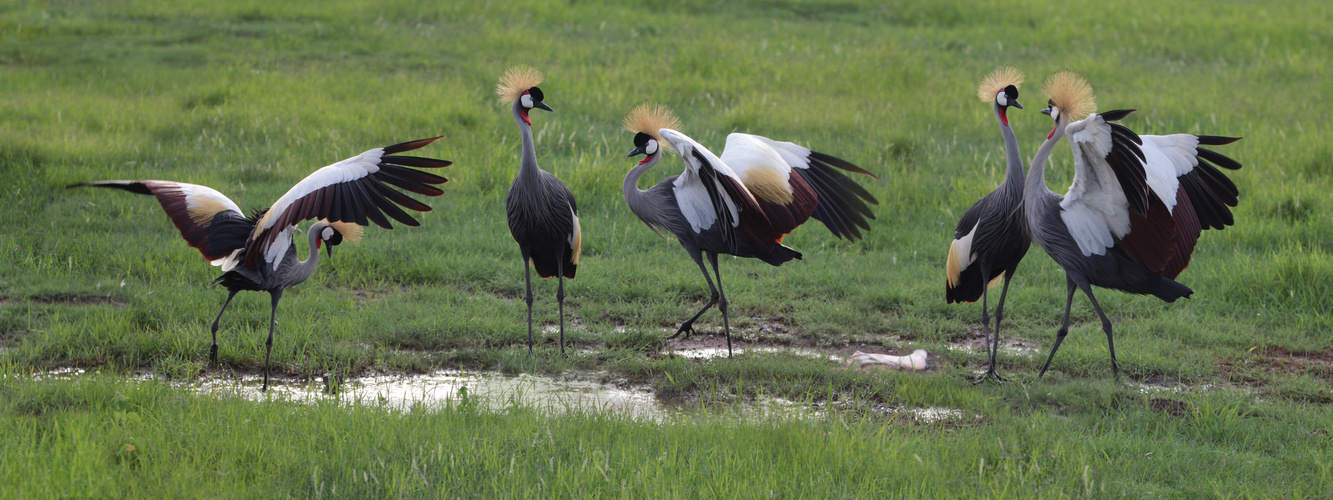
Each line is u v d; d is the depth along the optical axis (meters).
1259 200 16.17
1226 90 24.34
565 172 17.48
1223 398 9.41
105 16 30.02
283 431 7.89
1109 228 9.31
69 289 11.88
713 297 11.26
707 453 7.71
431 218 15.41
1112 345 9.96
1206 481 7.53
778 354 11.01
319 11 30.89
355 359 10.42
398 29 29.38
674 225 11.14
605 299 12.72
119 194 15.51
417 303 12.16
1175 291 9.31
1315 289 12.45
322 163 17.62
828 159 11.83
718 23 31.92
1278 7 35.94
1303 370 10.56
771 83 24.39
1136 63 27.80
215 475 7.07
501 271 13.53
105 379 9.02
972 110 22.28
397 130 19.66
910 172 18.06
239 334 10.62
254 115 20.14
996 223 10.25
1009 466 7.55
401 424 8.12
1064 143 19.62
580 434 8.04
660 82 23.98
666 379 10.12
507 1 32.75
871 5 35.03
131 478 6.88
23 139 17.00
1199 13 34.41
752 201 9.62
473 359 10.63
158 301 11.55
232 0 31.97
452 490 6.96
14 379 9.07
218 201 9.67
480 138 19.28
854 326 11.98
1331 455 7.96
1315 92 24.05
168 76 23.39
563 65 25.75
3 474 6.75
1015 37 30.75
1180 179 10.11
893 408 9.42
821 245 14.90
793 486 7.16
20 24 28.14
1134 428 8.69
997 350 11.15
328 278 13.02
